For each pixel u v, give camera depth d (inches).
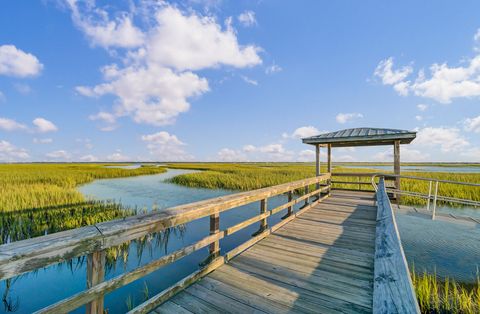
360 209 267.6
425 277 168.4
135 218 88.5
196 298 99.3
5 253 51.8
